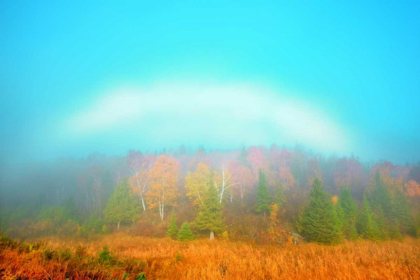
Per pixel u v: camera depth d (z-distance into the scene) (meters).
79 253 9.02
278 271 11.35
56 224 42.06
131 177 58.72
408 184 63.09
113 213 41.66
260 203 43.34
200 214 32.78
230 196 55.97
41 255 6.87
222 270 11.10
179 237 28.83
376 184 56.91
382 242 31.52
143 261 10.76
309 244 28.38
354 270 11.55
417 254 17.73
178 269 10.85
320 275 10.83
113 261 9.30
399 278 10.53
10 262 5.84
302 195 56.00
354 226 36.91
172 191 46.62
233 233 33.78
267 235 33.00
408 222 42.41
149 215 45.47
